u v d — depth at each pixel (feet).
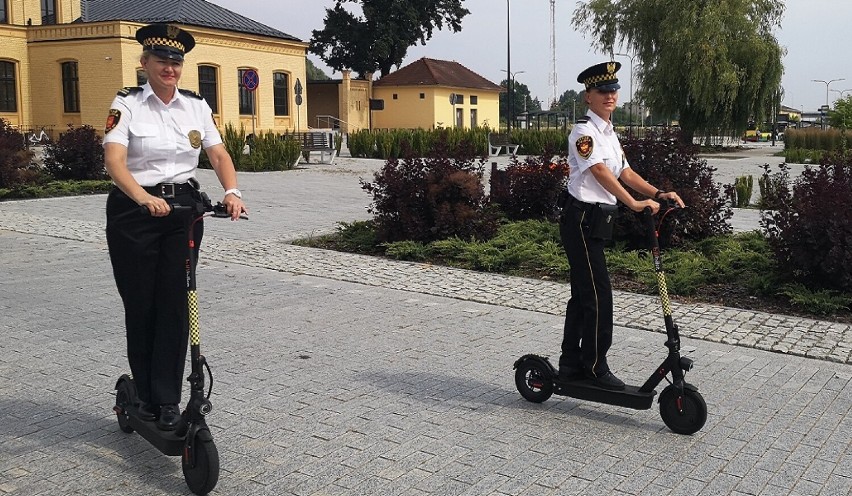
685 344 21.91
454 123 176.45
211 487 12.58
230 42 119.65
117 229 13.66
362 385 18.11
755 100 125.59
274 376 18.63
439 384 18.28
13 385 17.83
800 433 15.60
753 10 124.67
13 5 112.47
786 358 20.72
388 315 24.71
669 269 29.71
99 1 129.08
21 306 24.71
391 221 35.63
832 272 25.53
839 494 13.05
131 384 14.76
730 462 14.23
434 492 12.95
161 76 13.53
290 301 26.32
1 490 12.89
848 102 146.00
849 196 26.00
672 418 15.47
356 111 167.22
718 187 37.35
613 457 14.39
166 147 13.66
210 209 13.51
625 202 15.34
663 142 34.27
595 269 15.98
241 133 81.76
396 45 182.91
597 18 132.98
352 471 13.69
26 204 49.67
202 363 13.00
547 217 38.91
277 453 14.39
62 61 109.29
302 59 133.59
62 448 14.56
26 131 108.78
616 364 19.97
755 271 28.73
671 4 124.57
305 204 52.19
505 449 14.69
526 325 23.81
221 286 28.40
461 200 35.55
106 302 25.35
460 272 31.37
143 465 13.89
